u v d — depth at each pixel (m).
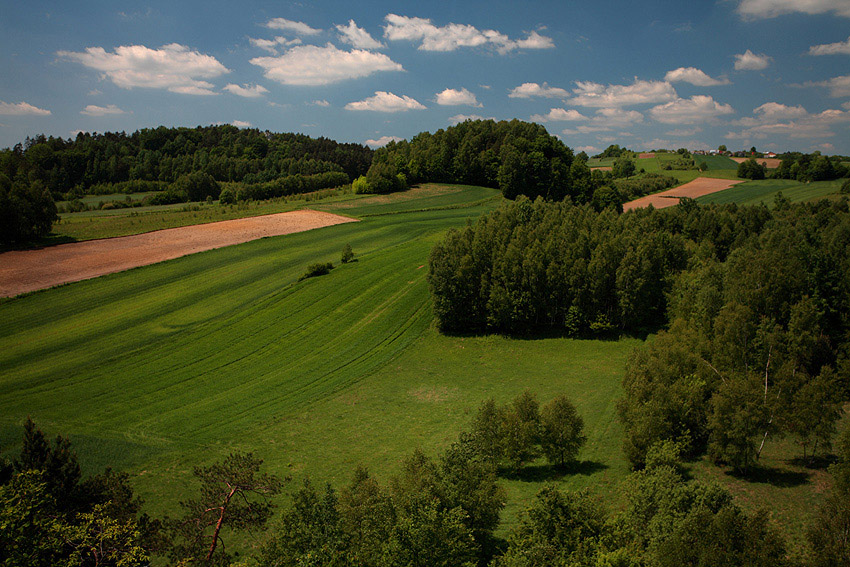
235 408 50.91
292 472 40.53
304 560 20.66
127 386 54.41
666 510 25.22
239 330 67.62
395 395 54.34
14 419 47.59
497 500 28.50
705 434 39.19
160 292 77.06
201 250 94.44
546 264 70.50
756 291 53.44
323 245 100.12
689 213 100.94
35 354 59.94
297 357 62.09
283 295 77.06
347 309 73.94
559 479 38.09
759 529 21.59
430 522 22.19
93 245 94.94
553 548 22.78
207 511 24.70
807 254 62.75
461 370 60.16
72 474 26.30
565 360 61.75
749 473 35.78
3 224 88.25
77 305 72.00
